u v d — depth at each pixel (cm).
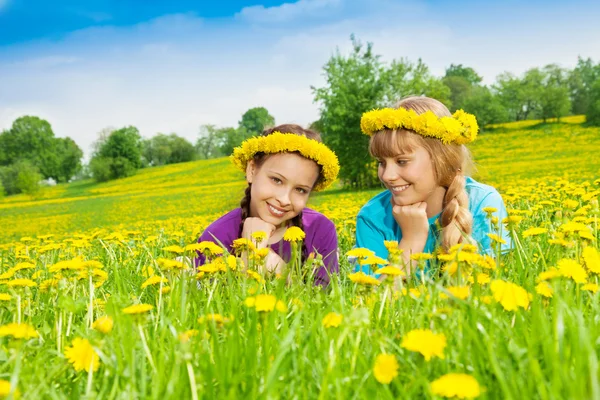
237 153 333
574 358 117
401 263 209
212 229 345
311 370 128
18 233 2348
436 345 110
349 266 338
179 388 113
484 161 4156
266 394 108
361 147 3419
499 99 8275
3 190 8056
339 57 3641
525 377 113
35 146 11112
